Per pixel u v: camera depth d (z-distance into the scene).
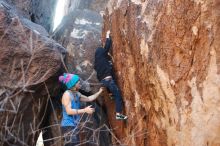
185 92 3.62
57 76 5.14
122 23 4.69
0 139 4.73
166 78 3.81
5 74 4.72
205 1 3.43
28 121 5.05
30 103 4.96
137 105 4.46
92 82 5.51
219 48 3.33
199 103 3.47
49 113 5.54
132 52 4.46
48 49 4.99
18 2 6.41
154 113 4.13
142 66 4.23
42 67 4.90
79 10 6.67
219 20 3.35
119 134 4.98
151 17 4.10
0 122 4.68
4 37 4.75
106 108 5.39
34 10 6.86
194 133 3.53
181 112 3.66
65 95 4.56
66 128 4.51
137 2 4.42
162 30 3.86
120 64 4.80
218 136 3.35
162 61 3.86
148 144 4.32
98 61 4.84
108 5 5.34
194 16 3.52
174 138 3.79
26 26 5.03
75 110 4.47
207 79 3.41
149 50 4.05
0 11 4.80
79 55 5.73
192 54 3.57
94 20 6.32
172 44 3.74
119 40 4.80
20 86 4.73
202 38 3.47
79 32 6.03
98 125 5.51
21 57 4.82
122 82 4.77
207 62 3.42
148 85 4.14
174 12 3.72
